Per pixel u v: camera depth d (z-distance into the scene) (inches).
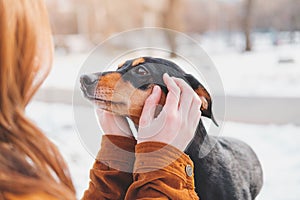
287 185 121.5
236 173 53.1
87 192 39.9
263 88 255.9
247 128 183.9
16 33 24.7
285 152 153.0
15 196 21.8
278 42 491.5
